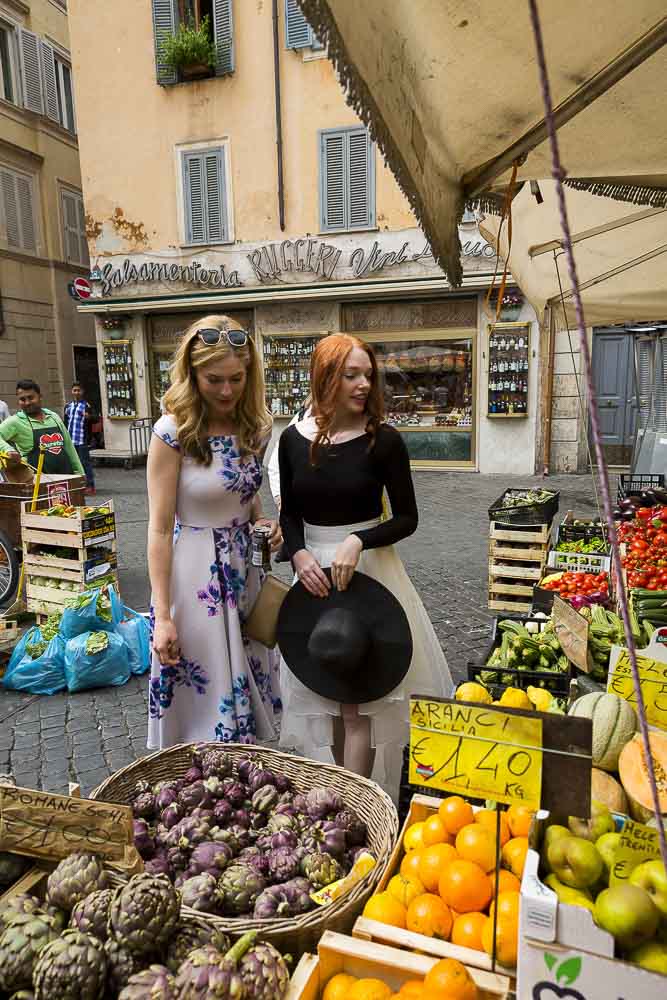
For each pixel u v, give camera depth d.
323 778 2.21
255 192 13.43
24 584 5.67
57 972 1.25
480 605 5.82
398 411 13.61
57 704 4.34
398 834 1.89
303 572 2.44
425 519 9.14
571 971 1.16
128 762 3.67
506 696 2.26
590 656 2.73
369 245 12.88
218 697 2.52
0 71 16.48
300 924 1.58
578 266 4.37
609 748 1.79
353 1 1.01
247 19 12.88
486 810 1.77
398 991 1.42
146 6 13.43
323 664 2.32
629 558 4.37
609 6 1.43
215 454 2.43
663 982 1.11
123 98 13.95
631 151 2.36
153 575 2.43
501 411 12.68
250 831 2.02
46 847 1.59
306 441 2.47
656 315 4.85
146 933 1.33
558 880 1.31
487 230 3.98
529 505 5.60
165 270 14.27
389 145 1.22
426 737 1.42
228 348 2.27
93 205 14.55
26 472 6.01
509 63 1.53
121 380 15.27
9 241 16.77
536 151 2.34
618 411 12.52
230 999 1.25
